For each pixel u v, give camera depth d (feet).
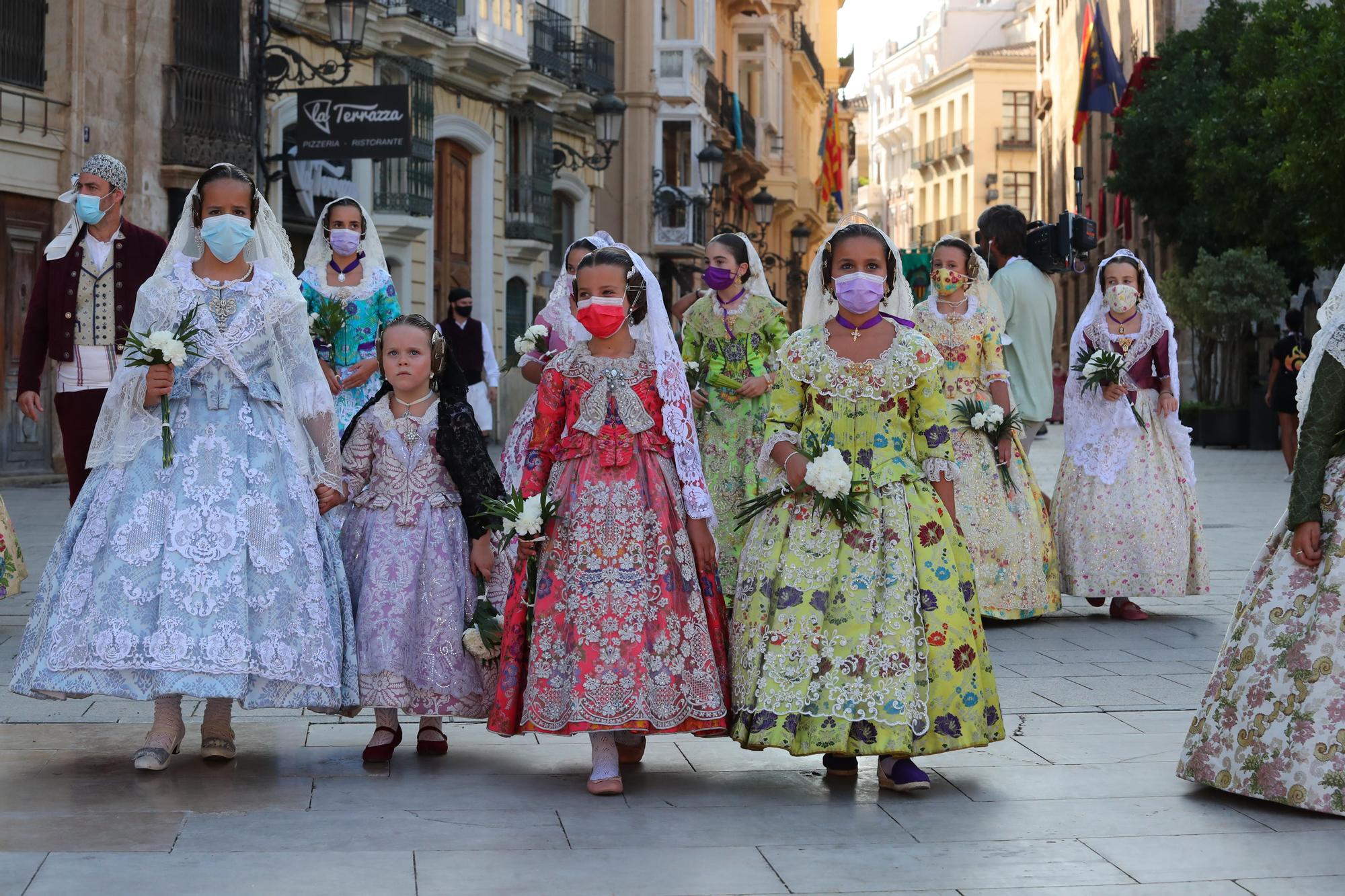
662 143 115.03
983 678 16.94
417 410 18.35
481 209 88.43
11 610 28.17
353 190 73.15
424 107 78.18
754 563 17.21
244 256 18.16
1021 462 28.63
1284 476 67.51
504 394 76.64
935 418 17.20
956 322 28.12
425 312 80.38
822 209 212.02
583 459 17.17
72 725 19.16
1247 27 98.12
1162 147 106.01
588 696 16.48
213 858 13.83
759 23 156.56
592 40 102.27
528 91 92.48
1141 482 29.14
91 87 59.16
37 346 24.11
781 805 16.11
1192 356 116.26
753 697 16.57
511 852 14.24
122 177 23.75
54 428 59.36
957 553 17.15
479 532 17.94
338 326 24.66
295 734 19.27
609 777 16.53
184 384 17.31
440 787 16.70
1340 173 71.97
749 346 25.21
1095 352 29.37
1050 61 211.41
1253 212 89.30
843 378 17.15
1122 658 24.84
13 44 56.49
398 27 74.02
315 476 17.92
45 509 47.85
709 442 25.07
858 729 16.26
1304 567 16.14
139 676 16.49
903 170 355.56
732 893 13.10
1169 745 18.75
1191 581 29.81
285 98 68.13
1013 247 32.01
